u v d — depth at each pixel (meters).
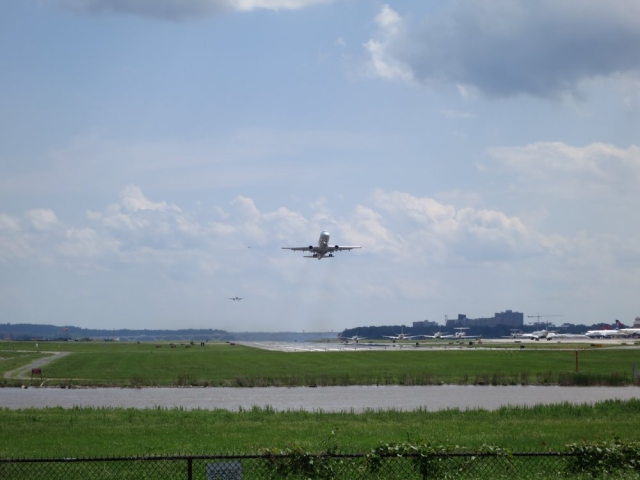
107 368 163.12
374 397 100.12
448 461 36.12
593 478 35.03
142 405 91.06
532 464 39.81
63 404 92.94
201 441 51.97
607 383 123.12
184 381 124.81
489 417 68.31
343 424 62.88
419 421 65.12
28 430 59.22
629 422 63.62
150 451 46.12
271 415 70.94
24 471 40.09
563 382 124.75
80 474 39.31
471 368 158.00
